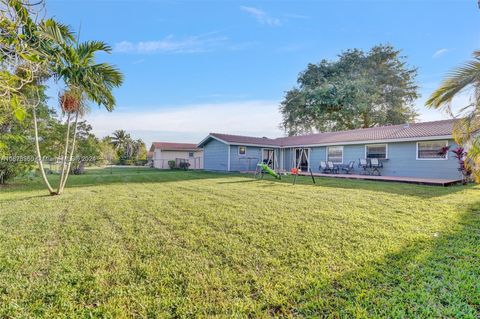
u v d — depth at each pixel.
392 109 23.88
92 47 7.19
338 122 24.95
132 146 48.19
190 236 3.72
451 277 2.47
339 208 5.50
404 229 4.00
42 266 2.78
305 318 1.94
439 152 10.98
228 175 15.51
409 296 2.17
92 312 2.01
